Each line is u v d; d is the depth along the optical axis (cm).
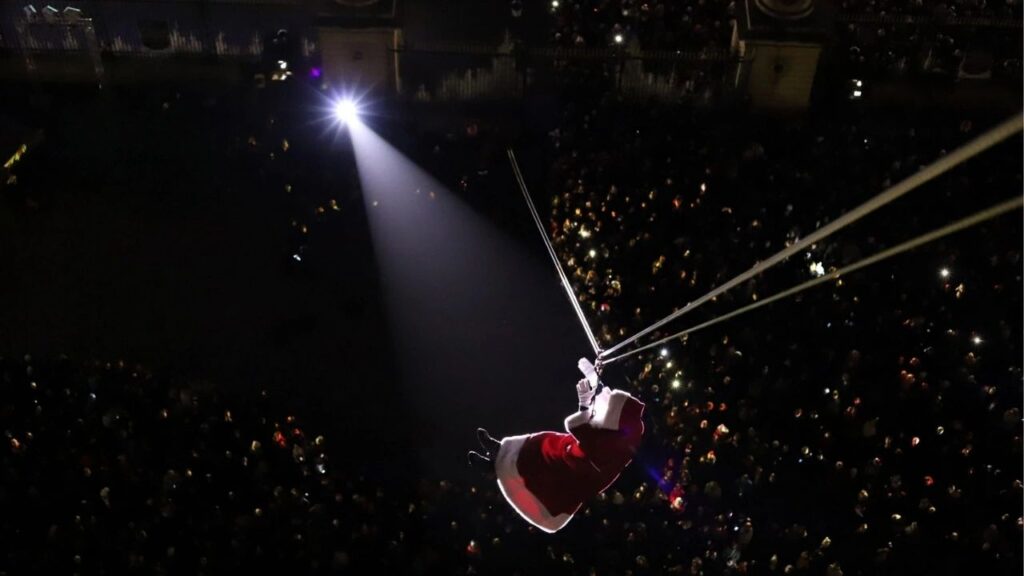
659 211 2947
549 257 3020
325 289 2967
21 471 2245
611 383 2586
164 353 2817
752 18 3322
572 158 3183
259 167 3319
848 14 3600
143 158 3353
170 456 2311
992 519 2208
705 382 2497
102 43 3597
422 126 3456
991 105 3497
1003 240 2838
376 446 2586
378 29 3325
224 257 3072
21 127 3266
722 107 3450
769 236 2903
